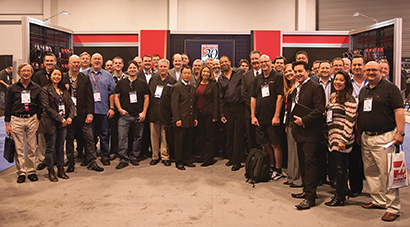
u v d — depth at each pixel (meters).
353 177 2.91
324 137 3.03
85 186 3.19
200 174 3.68
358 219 2.37
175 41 5.76
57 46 5.28
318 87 2.63
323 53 6.18
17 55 9.38
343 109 2.56
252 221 2.34
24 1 8.94
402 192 2.99
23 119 3.34
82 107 3.74
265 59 3.41
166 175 3.62
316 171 2.65
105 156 4.15
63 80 3.53
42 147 3.96
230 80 4.01
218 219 2.37
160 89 4.09
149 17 8.76
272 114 3.46
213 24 8.68
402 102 2.32
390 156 2.26
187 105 3.96
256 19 8.63
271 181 3.42
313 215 2.45
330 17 8.64
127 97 4.02
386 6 8.59
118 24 8.80
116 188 3.12
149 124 4.55
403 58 8.70
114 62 4.42
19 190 3.06
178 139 3.96
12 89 3.29
